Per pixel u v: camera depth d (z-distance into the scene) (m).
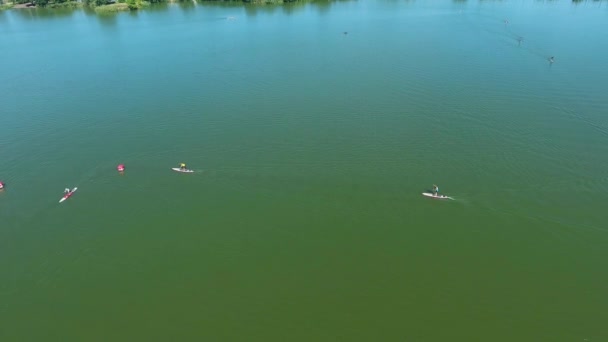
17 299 52.91
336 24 157.25
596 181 66.12
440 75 103.75
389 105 89.62
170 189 68.19
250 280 54.41
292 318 49.91
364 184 67.38
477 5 185.88
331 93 96.00
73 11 197.25
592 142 75.25
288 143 77.56
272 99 94.50
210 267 56.16
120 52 131.38
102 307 51.75
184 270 55.91
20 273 56.00
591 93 92.44
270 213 63.44
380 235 59.34
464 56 116.44
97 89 103.31
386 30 145.50
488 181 66.94
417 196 64.88
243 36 145.12
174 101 95.38
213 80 106.38
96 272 56.03
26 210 65.00
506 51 119.69
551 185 65.69
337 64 113.56
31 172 72.56
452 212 61.97
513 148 74.31
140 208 65.00
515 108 87.00
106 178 70.81
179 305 51.78
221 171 71.38
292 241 59.19
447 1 197.88
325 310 50.66
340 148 75.69
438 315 49.50
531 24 147.88
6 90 103.75
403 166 70.75
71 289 53.94
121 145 79.19
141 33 153.88
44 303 52.38
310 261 56.38
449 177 68.00
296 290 52.91
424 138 77.62
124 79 109.12
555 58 113.00
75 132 83.94
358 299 51.62
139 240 60.09
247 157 74.44
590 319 48.31
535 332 47.34
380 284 53.16
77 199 66.75
